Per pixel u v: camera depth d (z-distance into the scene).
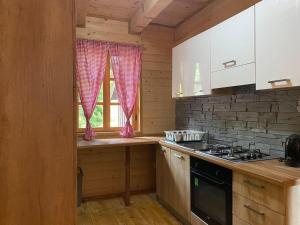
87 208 3.21
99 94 3.60
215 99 3.06
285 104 2.12
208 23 3.17
